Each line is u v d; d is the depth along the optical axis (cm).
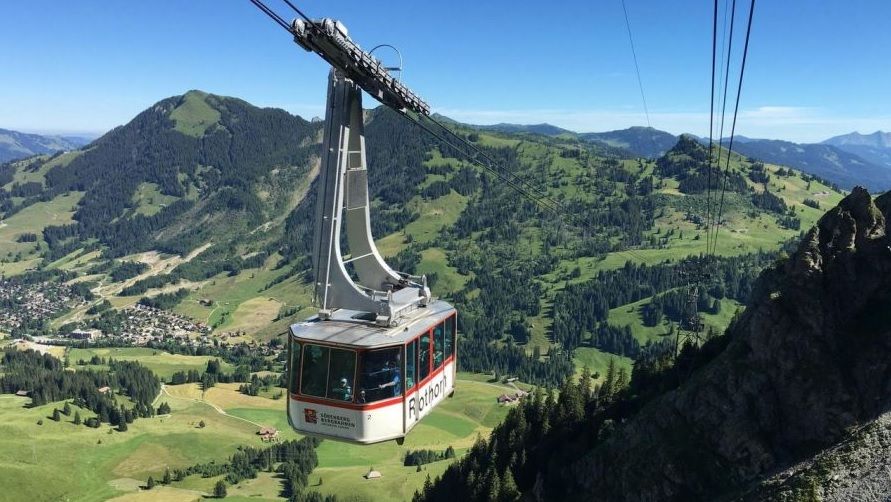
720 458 7500
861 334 7031
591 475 9256
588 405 11944
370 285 3011
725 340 9381
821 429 6756
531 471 11569
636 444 8762
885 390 6462
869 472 5709
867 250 7381
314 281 2772
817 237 7725
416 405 2667
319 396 2519
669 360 11212
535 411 13288
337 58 2467
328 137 2688
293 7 2145
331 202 2692
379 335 2542
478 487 11738
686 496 7550
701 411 8012
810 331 7288
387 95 2864
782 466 6806
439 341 2895
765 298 8012
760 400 7431
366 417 2469
